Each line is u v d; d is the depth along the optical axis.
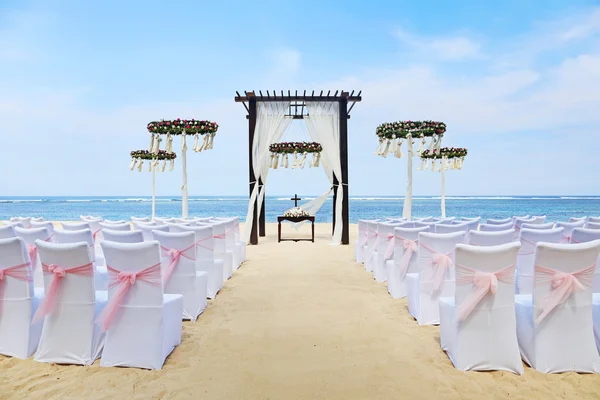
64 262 2.87
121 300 2.85
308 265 7.31
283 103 10.58
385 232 5.76
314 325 3.89
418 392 2.51
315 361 3.02
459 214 32.31
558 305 2.74
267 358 3.08
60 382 2.64
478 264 2.73
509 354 2.75
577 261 2.68
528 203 48.09
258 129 10.56
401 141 10.01
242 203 54.25
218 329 3.78
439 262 3.75
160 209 40.81
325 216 30.06
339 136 10.49
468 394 2.47
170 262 4.02
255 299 4.91
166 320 3.07
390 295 5.06
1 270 3.00
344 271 6.72
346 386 2.61
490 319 2.77
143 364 2.86
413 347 3.28
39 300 3.13
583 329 2.75
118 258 2.86
